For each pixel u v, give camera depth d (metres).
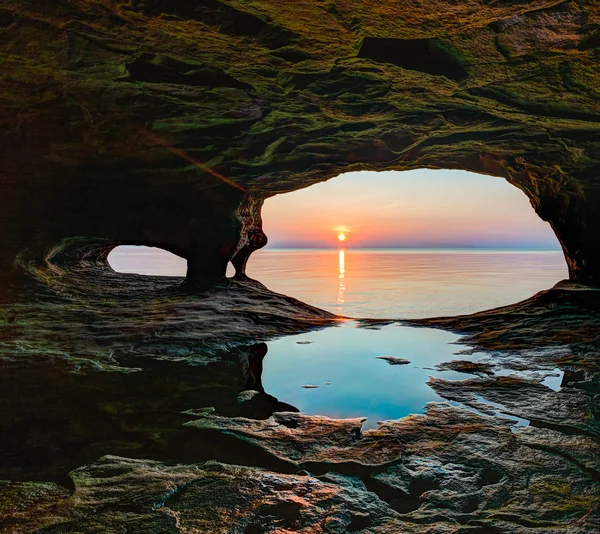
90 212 11.59
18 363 6.56
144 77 7.47
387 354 8.39
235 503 3.10
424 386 6.24
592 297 10.73
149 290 13.18
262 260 168.12
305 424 4.78
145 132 9.86
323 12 5.03
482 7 4.70
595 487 3.31
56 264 14.42
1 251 10.51
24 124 9.19
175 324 9.59
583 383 6.06
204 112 9.03
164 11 5.22
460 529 2.78
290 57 6.39
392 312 32.38
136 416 4.91
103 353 7.38
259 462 3.82
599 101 7.59
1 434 4.33
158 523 2.84
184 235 12.66
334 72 7.08
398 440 4.30
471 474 3.57
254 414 5.08
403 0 4.61
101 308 10.46
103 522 2.85
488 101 7.98
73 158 10.59
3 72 7.17
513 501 3.12
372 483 3.44
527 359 7.52
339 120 9.38
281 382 6.49
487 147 10.80
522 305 12.02
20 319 9.04
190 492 3.27
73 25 5.74
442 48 6.03
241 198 13.07
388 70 6.78
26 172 10.52
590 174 10.65
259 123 9.66
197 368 6.96
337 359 7.98
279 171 12.32
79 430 4.48
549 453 3.93
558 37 5.47
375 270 103.38
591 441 4.19
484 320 11.17
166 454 3.98
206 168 11.84
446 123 9.20
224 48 6.23
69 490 3.29
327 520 2.88
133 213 12.06
